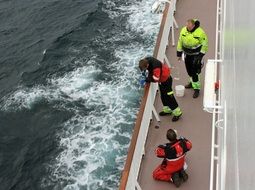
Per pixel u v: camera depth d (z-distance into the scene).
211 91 6.47
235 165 2.69
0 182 16.25
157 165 7.24
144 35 24.03
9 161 17.20
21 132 18.78
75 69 22.17
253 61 2.20
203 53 7.84
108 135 17.83
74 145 17.61
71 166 16.64
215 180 6.80
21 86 21.44
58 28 25.08
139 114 7.03
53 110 19.83
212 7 10.87
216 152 7.03
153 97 8.21
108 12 26.11
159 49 8.48
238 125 2.69
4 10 27.06
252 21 2.31
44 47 23.70
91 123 18.66
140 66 7.10
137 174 6.91
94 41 23.97
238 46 3.12
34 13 26.50
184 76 8.98
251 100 2.18
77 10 26.45
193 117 8.08
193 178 6.99
